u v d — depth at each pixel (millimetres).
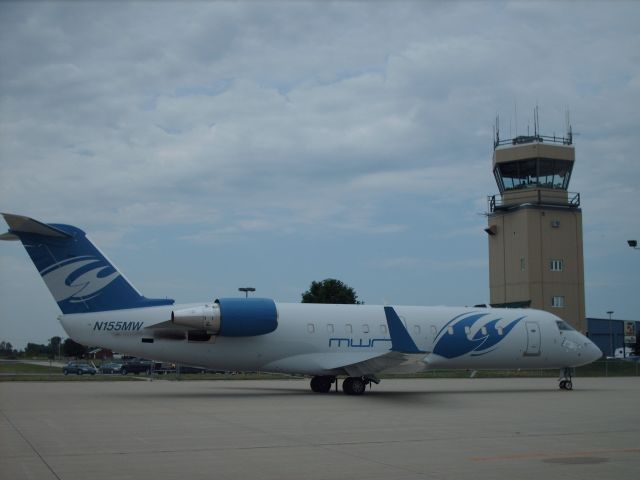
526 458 11719
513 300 53969
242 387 31672
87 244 25141
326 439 13781
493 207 56188
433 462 11250
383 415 18594
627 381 40625
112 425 15828
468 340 29281
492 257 56125
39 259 24641
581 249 54094
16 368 72125
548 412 19906
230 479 9805
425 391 29453
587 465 11125
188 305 26078
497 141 56312
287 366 26781
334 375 27578
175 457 11547
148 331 25281
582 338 31266
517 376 48094
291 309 27172
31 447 12531
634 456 12008
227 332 25641
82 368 56875
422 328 28828
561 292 53219
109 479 9758
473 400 24391
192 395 25594
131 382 36156
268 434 14469
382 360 25578
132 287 25703
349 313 27797
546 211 53344
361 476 10078
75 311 24891
